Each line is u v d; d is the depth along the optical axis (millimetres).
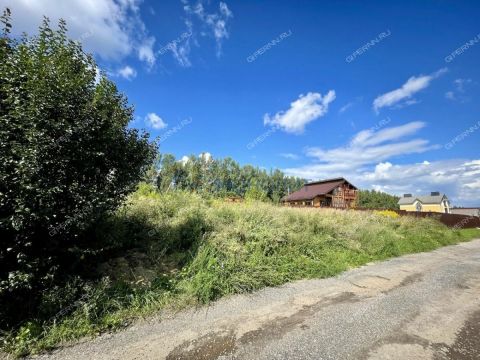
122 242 5695
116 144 4457
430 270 7723
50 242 3930
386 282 6316
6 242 3521
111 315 3920
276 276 6000
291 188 71000
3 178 3160
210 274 5223
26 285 3350
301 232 8719
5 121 3346
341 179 44031
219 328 3787
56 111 3650
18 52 3705
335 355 3170
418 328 3943
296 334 3650
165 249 5977
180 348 3262
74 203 3900
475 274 7441
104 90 4277
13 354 3072
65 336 3436
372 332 3764
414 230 14391
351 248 9039
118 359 3023
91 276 4664
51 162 3537
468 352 3318
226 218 8172
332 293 5398
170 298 4586
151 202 8242
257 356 3115
